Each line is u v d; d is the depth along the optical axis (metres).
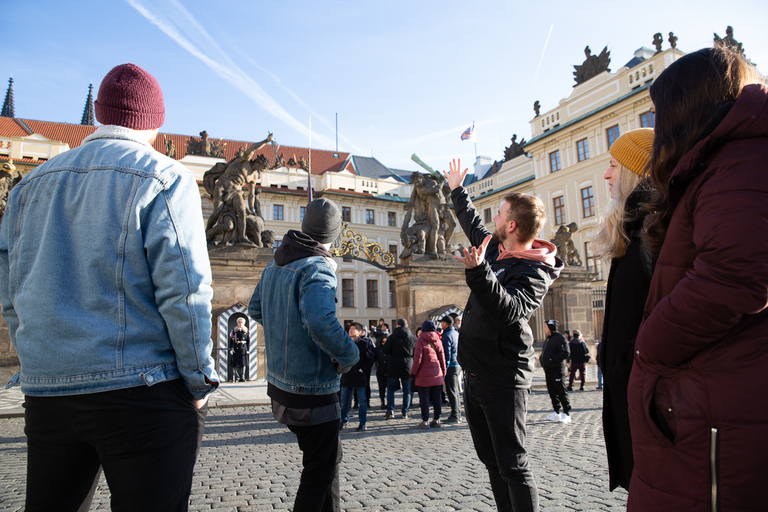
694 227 1.48
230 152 54.16
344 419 8.98
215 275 14.62
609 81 38.09
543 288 2.90
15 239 2.06
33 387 1.84
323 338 2.73
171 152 42.84
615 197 2.17
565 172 41.12
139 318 1.92
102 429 1.81
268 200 47.28
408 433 8.26
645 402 1.55
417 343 8.99
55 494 1.90
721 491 1.33
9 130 45.25
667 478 1.47
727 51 1.66
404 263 17.34
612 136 37.50
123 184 1.97
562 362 9.01
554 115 42.72
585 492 4.57
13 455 6.52
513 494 2.72
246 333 14.56
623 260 2.11
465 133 31.56
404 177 62.50
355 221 49.69
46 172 2.05
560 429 8.21
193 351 1.93
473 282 2.60
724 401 1.36
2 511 4.23
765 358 1.36
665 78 1.72
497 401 2.81
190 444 1.98
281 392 2.88
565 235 22.36
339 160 59.47
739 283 1.28
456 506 4.24
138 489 1.82
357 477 5.32
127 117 2.19
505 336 2.81
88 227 1.93
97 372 1.80
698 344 1.39
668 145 1.66
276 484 5.08
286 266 3.04
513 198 3.14
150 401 1.87
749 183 1.35
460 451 6.65
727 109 1.50
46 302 1.86
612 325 2.12
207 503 4.45
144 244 1.96
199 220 2.10
